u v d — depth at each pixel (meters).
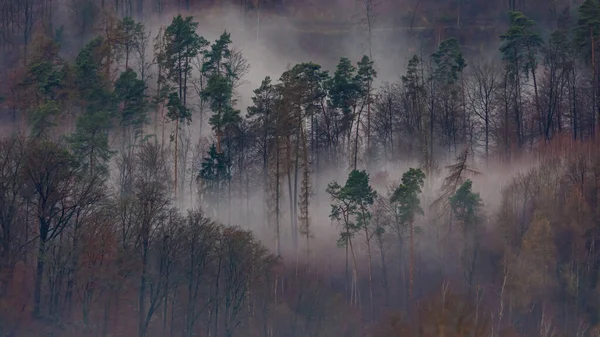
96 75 91.38
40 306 63.34
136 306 65.81
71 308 64.06
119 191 77.25
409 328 38.69
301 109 85.50
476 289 70.31
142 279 63.44
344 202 73.94
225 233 68.06
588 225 73.88
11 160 68.75
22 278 64.62
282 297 70.06
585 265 70.62
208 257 66.19
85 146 77.62
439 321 36.81
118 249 63.53
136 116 89.12
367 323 69.06
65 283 64.94
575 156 84.75
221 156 83.06
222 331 65.94
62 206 66.31
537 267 68.56
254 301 67.75
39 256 62.97
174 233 66.31
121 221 66.25
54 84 88.94
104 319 62.81
